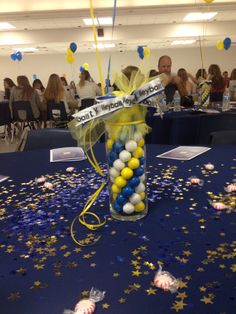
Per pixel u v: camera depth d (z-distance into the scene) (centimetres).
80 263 65
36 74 1320
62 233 78
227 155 135
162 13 680
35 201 98
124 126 75
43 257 68
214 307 51
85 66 811
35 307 53
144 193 83
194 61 1311
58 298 55
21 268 64
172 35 845
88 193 102
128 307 52
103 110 75
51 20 699
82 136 83
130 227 79
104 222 82
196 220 81
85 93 527
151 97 75
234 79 503
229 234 73
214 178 109
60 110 481
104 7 632
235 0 633
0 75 1314
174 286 56
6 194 105
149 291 55
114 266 63
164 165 126
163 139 262
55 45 952
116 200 82
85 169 126
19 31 824
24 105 508
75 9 638
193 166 123
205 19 784
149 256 66
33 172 126
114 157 78
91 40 834
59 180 115
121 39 850
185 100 335
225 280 57
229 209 85
